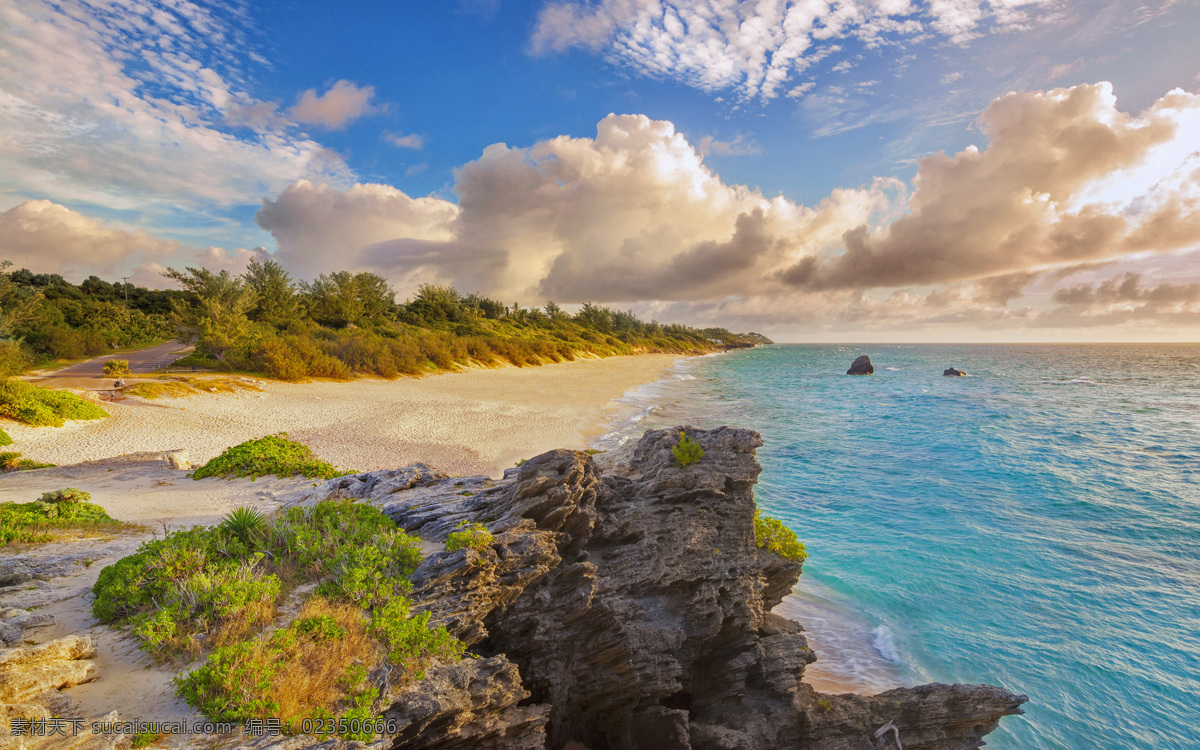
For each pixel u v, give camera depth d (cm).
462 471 3077
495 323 14338
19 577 1093
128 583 1004
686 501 1554
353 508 1418
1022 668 1648
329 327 9231
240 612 913
